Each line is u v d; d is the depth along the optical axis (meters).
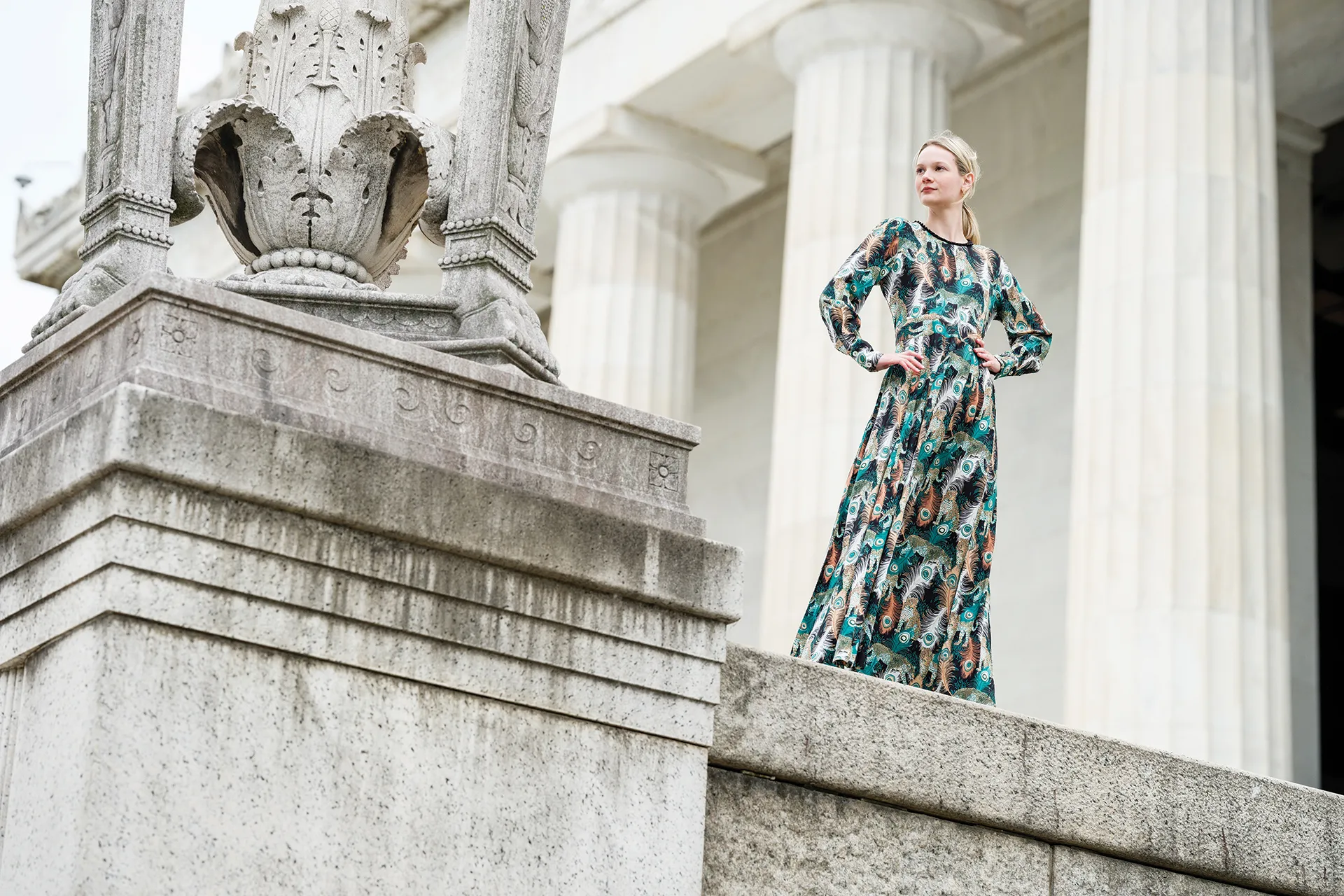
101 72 5.54
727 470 30.22
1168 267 18.66
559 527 5.04
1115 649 17.80
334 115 5.77
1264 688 17.62
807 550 21.42
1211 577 17.70
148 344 4.61
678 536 5.25
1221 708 17.39
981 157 26.69
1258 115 19.39
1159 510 17.97
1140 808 6.49
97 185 5.47
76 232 33.91
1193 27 19.39
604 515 5.13
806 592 21.28
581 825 4.98
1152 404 18.31
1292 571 23.47
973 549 7.10
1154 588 17.77
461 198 5.50
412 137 5.67
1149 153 19.11
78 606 4.48
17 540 4.79
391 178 5.83
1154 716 17.42
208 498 4.54
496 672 4.91
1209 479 17.98
